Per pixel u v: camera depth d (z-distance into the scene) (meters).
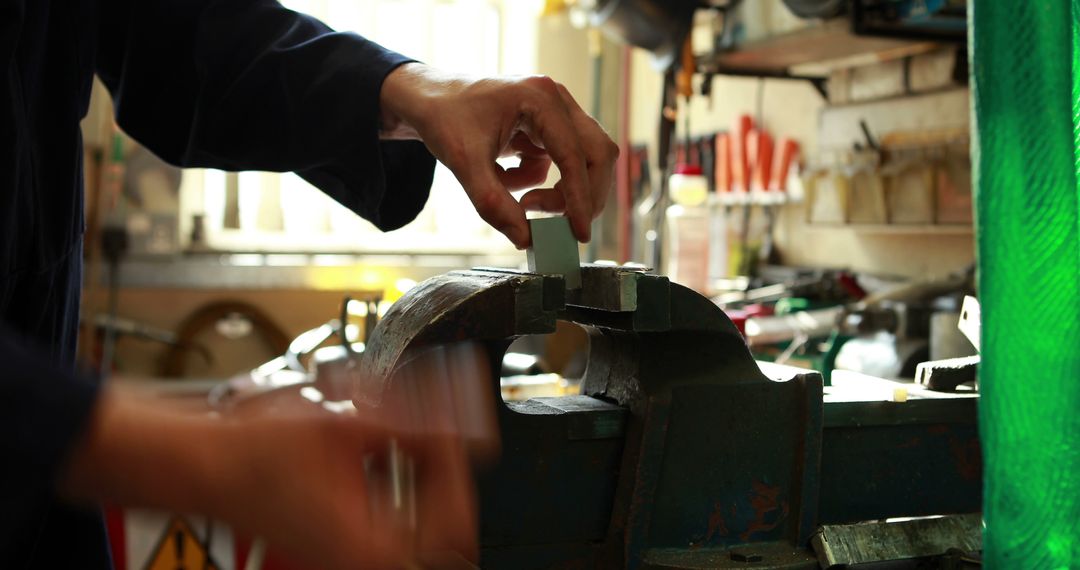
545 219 0.78
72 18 0.80
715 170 3.19
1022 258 0.58
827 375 1.07
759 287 2.71
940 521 0.83
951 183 2.06
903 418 0.84
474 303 0.71
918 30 2.01
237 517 0.35
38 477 0.32
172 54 0.91
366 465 0.47
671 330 0.78
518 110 0.78
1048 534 0.59
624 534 0.77
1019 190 0.58
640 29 2.27
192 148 0.93
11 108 0.68
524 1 3.55
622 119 3.64
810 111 2.88
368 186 0.87
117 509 0.34
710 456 0.79
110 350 3.45
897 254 2.56
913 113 2.25
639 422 0.77
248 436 0.36
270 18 0.92
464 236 3.96
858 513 0.84
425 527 0.44
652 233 2.65
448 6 3.80
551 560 0.78
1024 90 0.58
